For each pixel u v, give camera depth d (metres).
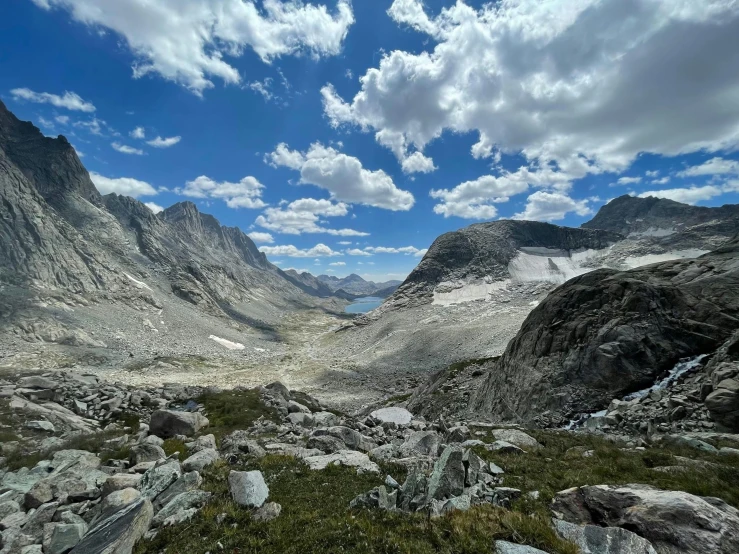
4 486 15.10
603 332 31.48
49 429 24.22
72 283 174.62
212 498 12.13
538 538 8.67
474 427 24.38
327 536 9.41
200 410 32.00
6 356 102.56
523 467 14.43
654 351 28.17
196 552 9.22
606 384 28.75
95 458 17.69
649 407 23.78
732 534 8.02
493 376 44.38
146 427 25.95
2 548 10.34
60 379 35.44
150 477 13.59
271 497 12.44
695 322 28.16
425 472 14.66
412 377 102.88
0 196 180.25
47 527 11.24
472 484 12.35
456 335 134.38
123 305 179.50
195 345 164.25
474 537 8.87
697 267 32.50
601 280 36.75
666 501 9.05
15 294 143.25
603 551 8.23
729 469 12.10
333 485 13.59
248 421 29.55
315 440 20.11
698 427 20.06
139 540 9.99
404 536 9.23
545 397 31.95
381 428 27.20
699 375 24.78
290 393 44.31
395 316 194.12
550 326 36.66
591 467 13.66
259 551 9.16
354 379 109.19
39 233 180.75
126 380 96.69
